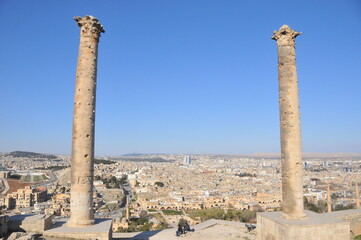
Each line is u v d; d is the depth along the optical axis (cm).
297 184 2212
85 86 2286
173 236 2706
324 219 2186
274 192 17012
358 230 2719
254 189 19200
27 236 1958
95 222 2311
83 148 2227
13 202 14462
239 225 3092
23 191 14938
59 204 13500
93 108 2309
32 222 2117
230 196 16000
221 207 13775
